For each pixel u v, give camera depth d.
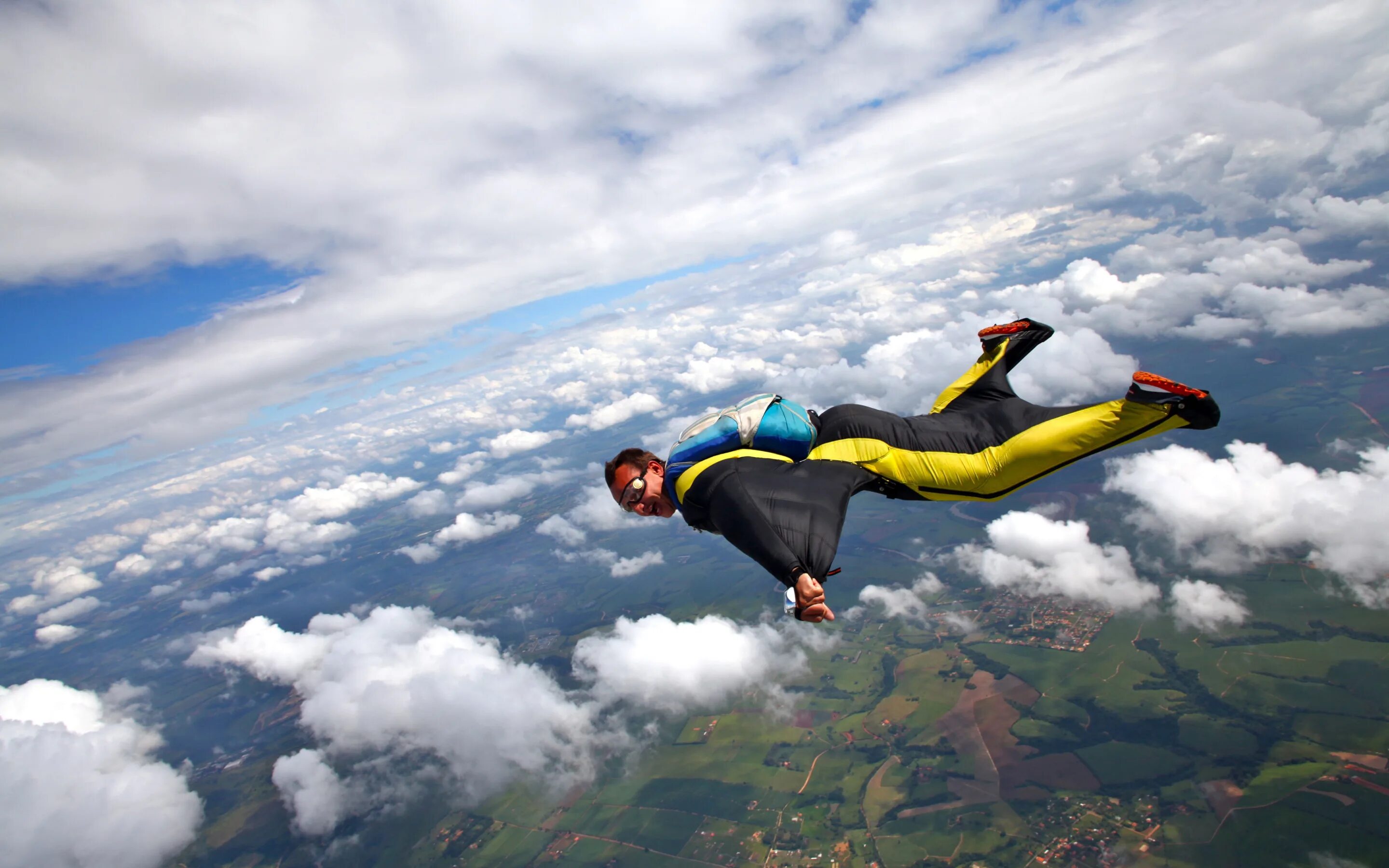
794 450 3.23
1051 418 2.90
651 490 3.47
